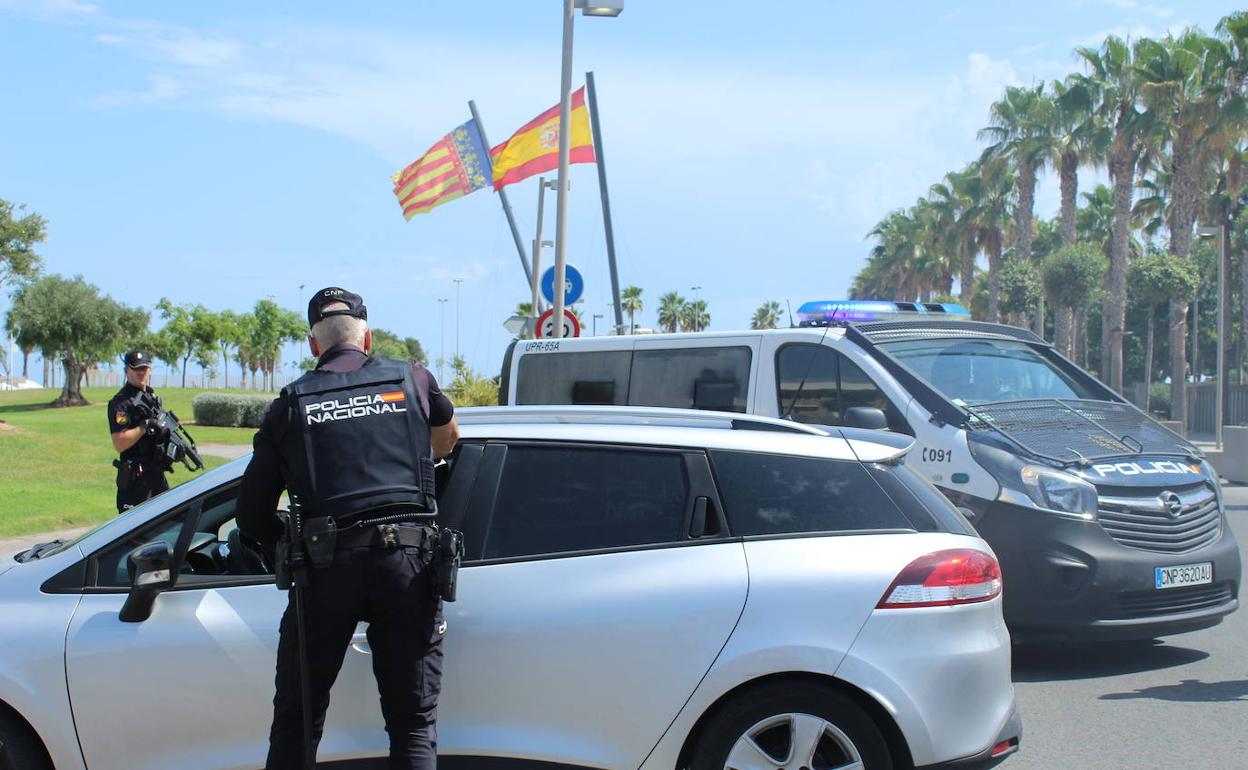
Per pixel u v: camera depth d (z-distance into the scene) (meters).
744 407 8.81
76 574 4.45
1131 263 41.38
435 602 3.87
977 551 4.40
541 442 4.50
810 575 4.19
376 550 3.77
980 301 74.06
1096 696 6.66
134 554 4.18
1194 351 64.25
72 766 4.24
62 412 54.19
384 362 4.08
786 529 4.32
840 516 4.37
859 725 4.11
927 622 4.18
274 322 100.56
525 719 4.17
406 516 3.83
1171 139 39.66
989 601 4.36
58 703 4.23
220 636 4.24
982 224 58.41
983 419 7.48
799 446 4.51
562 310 14.59
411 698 3.84
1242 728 6.02
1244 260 48.00
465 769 4.18
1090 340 79.00
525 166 18.84
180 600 4.32
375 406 3.93
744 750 4.14
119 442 8.72
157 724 4.23
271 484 3.94
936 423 7.51
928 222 67.00
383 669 3.86
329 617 3.78
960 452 7.30
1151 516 7.03
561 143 14.51
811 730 4.12
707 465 4.42
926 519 4.45
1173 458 7.46
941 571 4.24
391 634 3.83
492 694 4.18
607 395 9.80
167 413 9.02
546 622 4.17
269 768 3.89
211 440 35.59
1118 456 7.28
